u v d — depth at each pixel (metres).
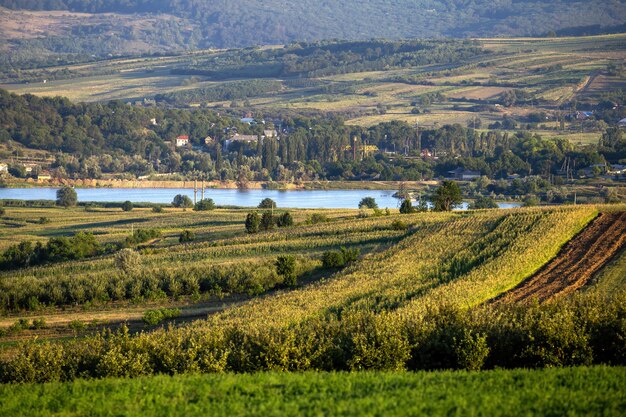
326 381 52.75
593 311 68.31
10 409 49.16
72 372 68.62
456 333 66.62
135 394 51.09
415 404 46.12
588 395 47.47
